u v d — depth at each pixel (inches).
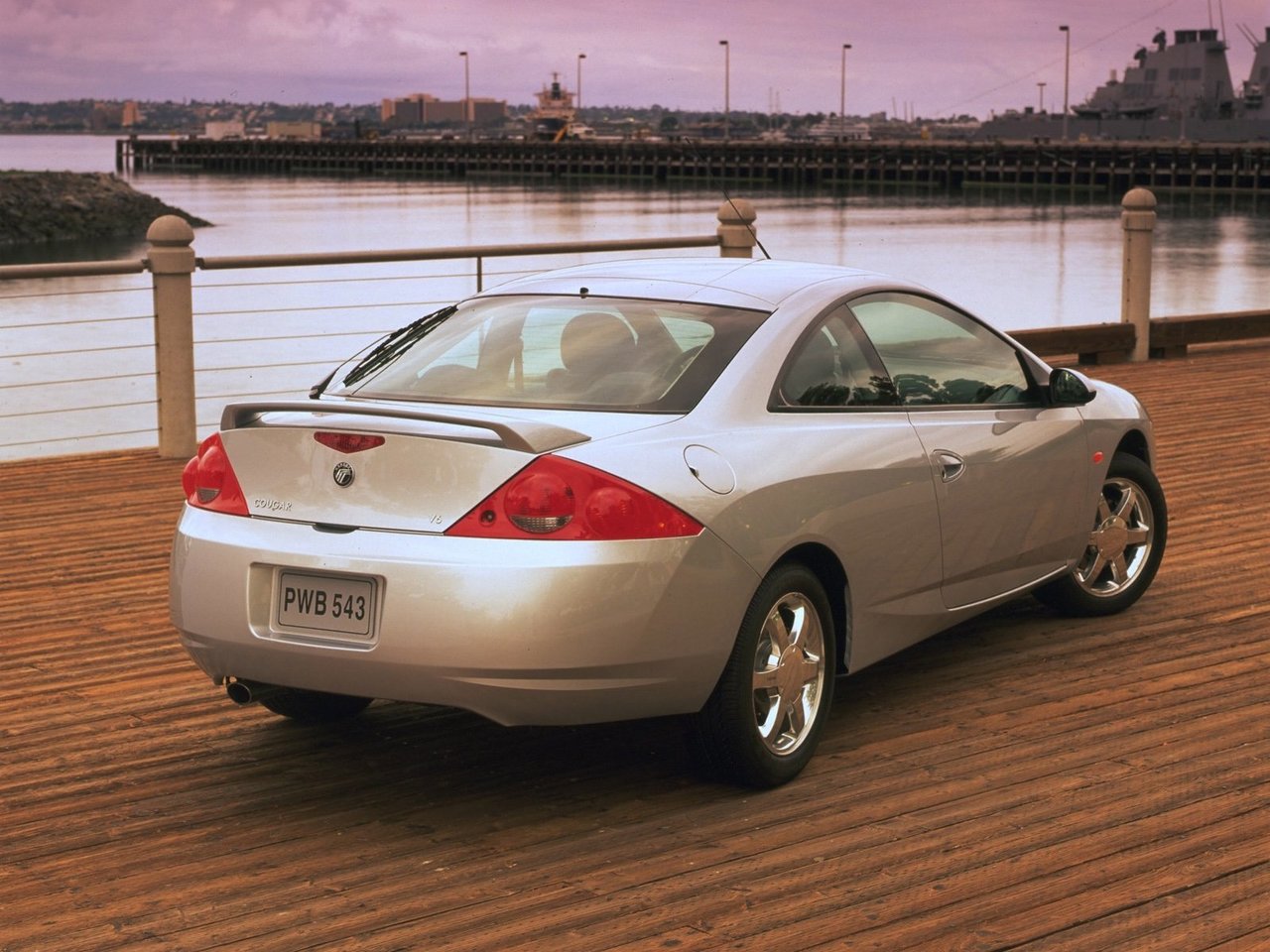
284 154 5698.8
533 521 140.4
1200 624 223.1
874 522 169.6
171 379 350.0
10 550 268.2
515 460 141.8
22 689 195.3
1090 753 170.7
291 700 177.2
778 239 2021.4
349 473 146.3
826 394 170.6
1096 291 1326.3
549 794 160.4
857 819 152.6
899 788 160.9
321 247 1959.9
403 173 5378.9
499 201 3292.3
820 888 136.7
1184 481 326.6
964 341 195.3
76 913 132.6
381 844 147.8
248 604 149.3
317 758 172.1
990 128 6082.7
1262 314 574.9
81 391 722.8
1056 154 3870.6
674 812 155.1
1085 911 131.6
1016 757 169.9
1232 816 152.2
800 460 160.6
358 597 144.5
